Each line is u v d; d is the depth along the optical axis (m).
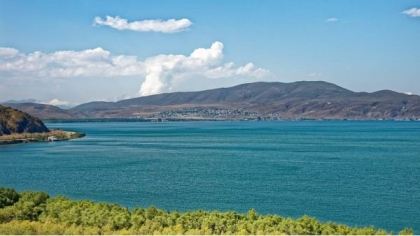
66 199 54.03
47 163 141.88
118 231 41.88
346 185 94.44
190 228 43.81
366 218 65.62
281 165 133.62
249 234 40.81
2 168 129.00
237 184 96.50
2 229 41.56
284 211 70.00
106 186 94.94
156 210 48.59
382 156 161.75
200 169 124.81
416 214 67.88
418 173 114.06
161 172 118.56
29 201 51.62
